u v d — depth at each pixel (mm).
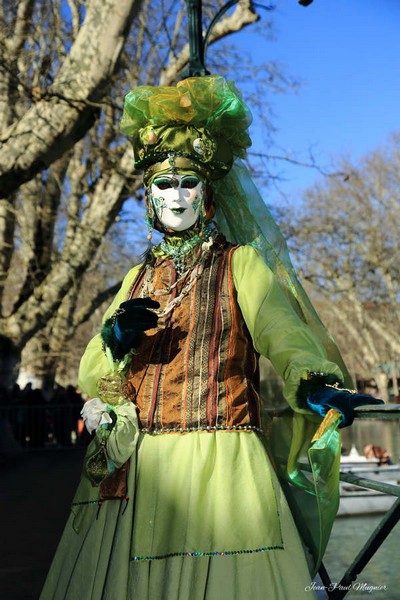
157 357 2535
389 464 13688
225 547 2195
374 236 35844
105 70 10039
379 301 42188
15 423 17156
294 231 21953
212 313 2525
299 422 2439
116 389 2500
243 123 2797
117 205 17281
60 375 32312
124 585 2238
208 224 2793
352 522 7133
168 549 2264
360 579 4164
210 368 2434
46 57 14781
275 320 2408
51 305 17766
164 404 2439
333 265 34688
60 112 10125
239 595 2143
